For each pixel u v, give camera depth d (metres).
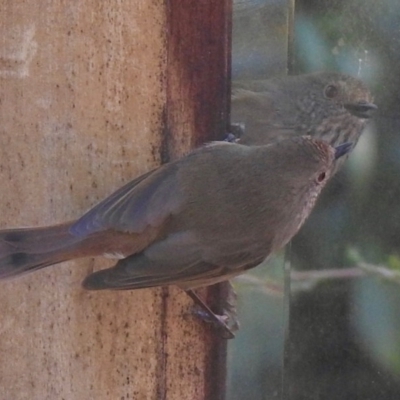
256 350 9.97
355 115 10.04
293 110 10.16
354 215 9.92
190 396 8.41
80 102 7.93
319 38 9.99
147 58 8.14
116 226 7.53
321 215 9.89
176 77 8.27
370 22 10.02
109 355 8.09
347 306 9.92
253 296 9.96
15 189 7.82
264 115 10.20
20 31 7.78
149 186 7.80
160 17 8.16
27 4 7.78
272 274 9.92
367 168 10.00
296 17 9.91
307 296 9.92
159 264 7.70
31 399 7.89
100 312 8.05
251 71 10.27
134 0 8.05
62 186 7.91
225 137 8.49
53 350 7.93
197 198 7.91
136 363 8.20
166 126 8.26
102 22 7.96
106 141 8.03
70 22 7.87
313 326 9.94
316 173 8.27
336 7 9.94
